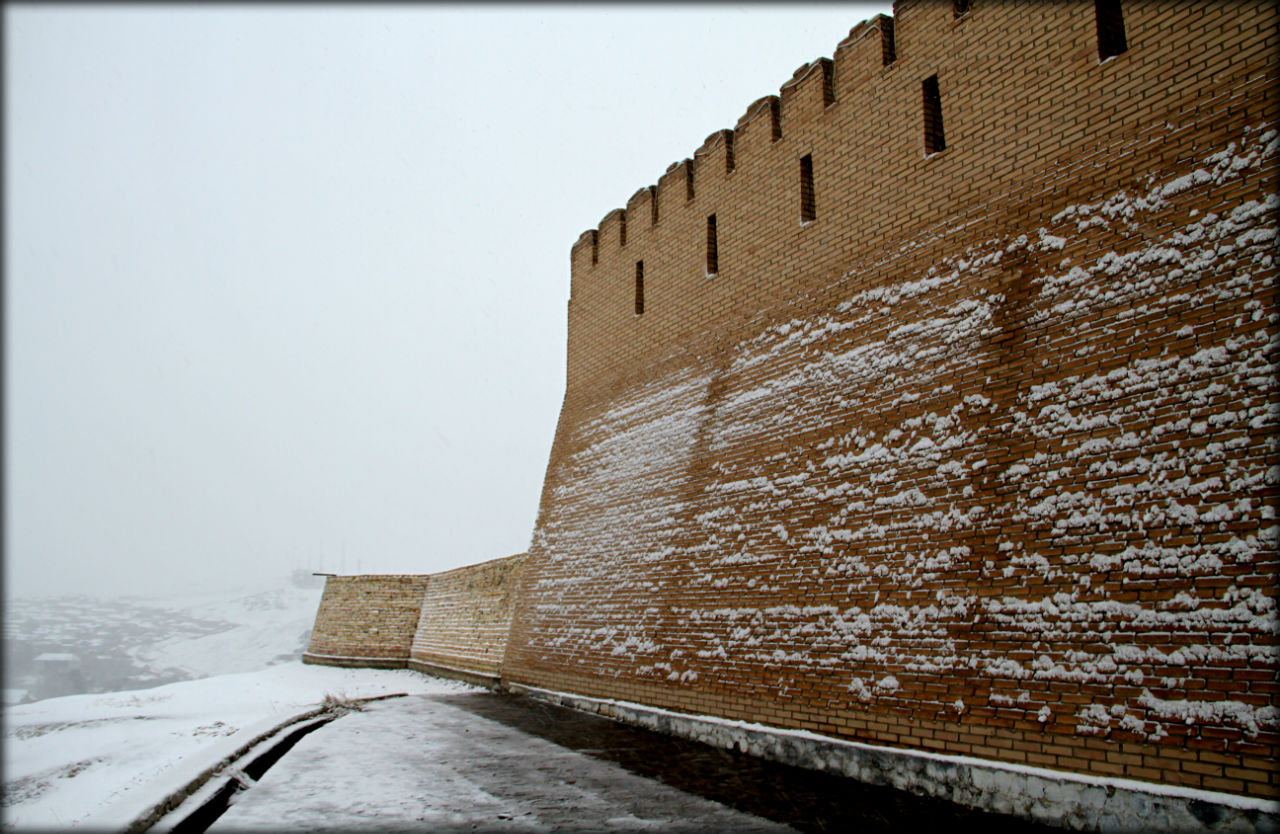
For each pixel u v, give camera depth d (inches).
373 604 755.4
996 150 259.0
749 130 386.6
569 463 493.7
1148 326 204.7
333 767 259.4
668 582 362.6
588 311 514.3
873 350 289.3
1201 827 162.2
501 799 216.1
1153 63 217.0
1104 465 204.7
